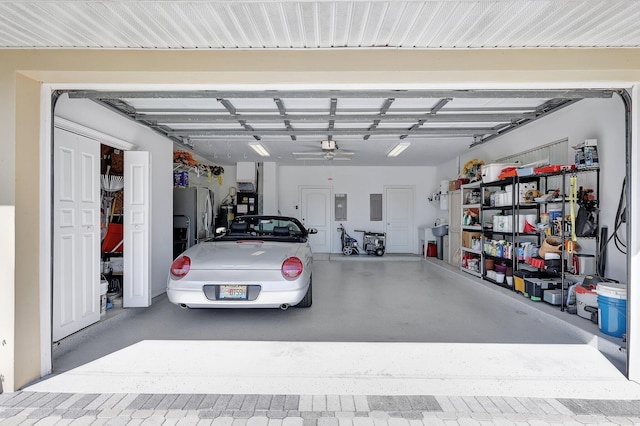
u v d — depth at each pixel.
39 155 2.38
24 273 2.26
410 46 2.21
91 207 3.36
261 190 8.88
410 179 9.66
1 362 2.21
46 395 2.19
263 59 2.27
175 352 2.84
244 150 6.84
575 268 3.90
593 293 3.31
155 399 2.16
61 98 2.95
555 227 4.04
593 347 2.95
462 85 2.48
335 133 5.05
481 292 5.04
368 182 9.66
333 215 9.67
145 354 2.80
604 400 2.16
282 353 2.82
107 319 3.48
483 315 3.87
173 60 2.25
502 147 5.78
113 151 4.50
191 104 3.76
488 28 1.95
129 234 3.96
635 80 2.35
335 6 1.70
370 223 9.69
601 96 2.87
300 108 3.98
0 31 1.95
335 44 2.17
